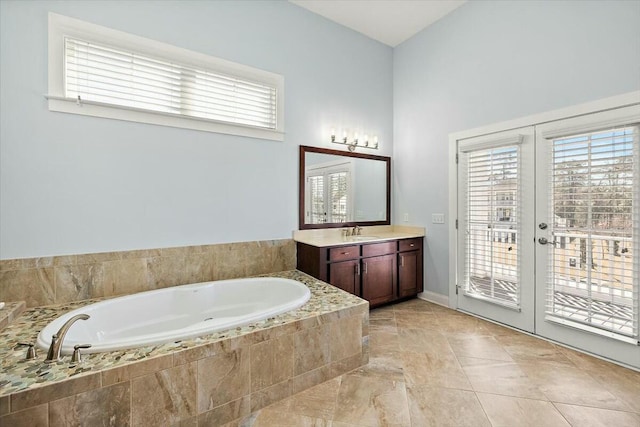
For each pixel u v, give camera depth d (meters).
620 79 2.07
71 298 2.12
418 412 1.63
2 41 1.92
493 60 2.87
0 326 1.67
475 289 3.04
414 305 3.41
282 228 3.09
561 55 2.38
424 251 3.63
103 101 2.26
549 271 2.44
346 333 2.01
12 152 1.95
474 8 3.04
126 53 2.32
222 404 1.54
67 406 1.20
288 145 3.11
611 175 2.10
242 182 2.84
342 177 3.53
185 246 2.56
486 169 2.92
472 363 2.13
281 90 3.04
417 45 3.69
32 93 2.00
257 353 1.65
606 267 2.12
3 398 1.10
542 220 2.49
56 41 2.06
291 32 3.12
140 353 1.40
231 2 2.76
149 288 2.40
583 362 2.13
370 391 1.82
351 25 3.53
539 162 2.51
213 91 2.71
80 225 2.15
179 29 2.52
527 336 2.57
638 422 1.54
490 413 1.62
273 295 2.62
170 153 2.48
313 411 1.65
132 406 1.32
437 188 3.45
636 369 2.01
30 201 2.00
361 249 3.08
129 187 2.32
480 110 2.99
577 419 1.56
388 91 3.98
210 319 2.43
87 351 1.38
